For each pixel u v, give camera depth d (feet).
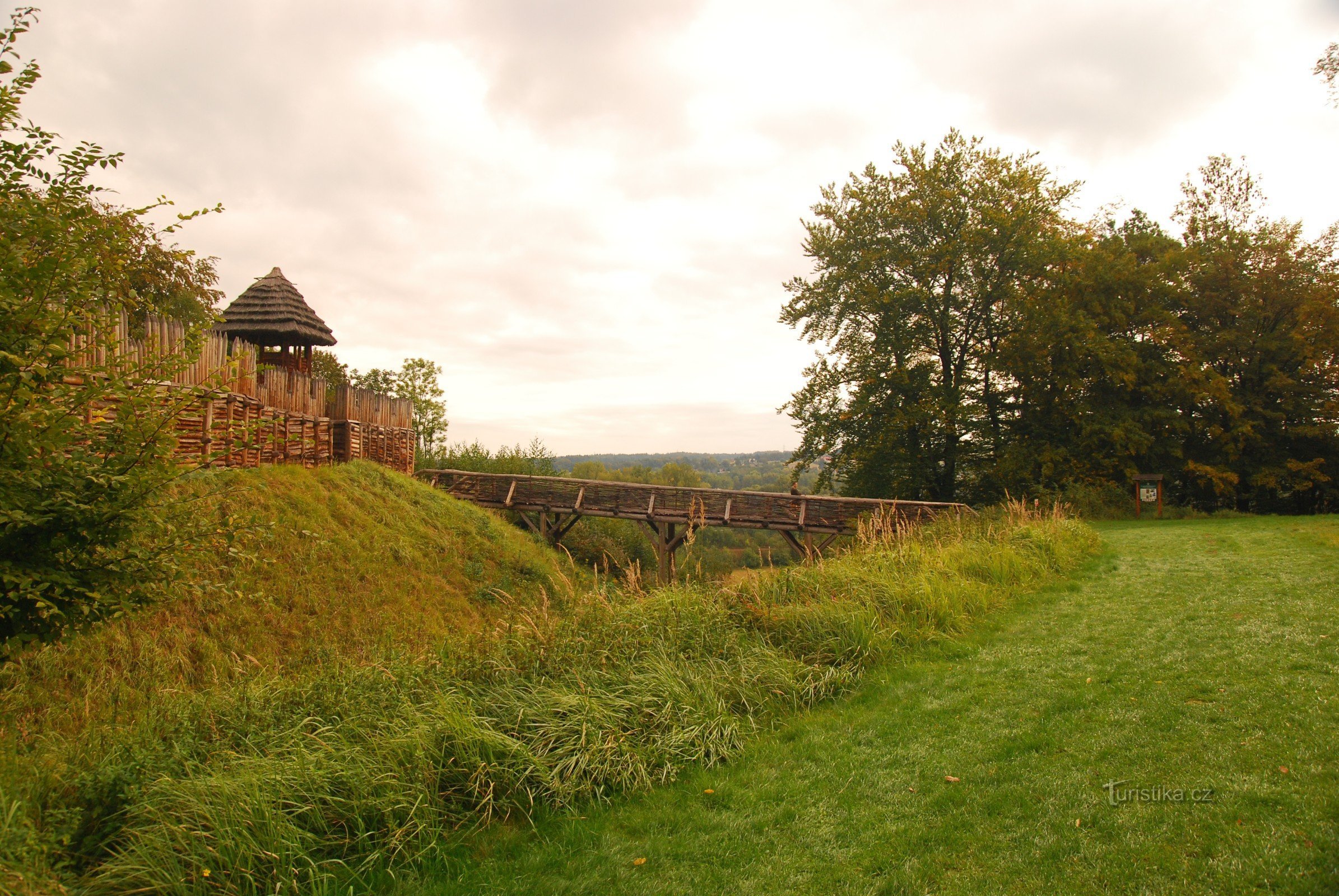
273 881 13.34
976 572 37.45
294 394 55.77
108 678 24.53
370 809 15.26
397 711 18.70
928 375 100.89
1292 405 90.43
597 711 19.53
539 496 84.33
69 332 12.73
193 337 14.40
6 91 12.37
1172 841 12.84
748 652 25.75
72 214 12.78
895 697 22.67
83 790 14.21
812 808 16.16
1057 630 27.96
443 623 41.45
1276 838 12.27
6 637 12.98
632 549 95.04
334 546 42.16
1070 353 92.58
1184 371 89.25
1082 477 90.74
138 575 13.66
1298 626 23.82
